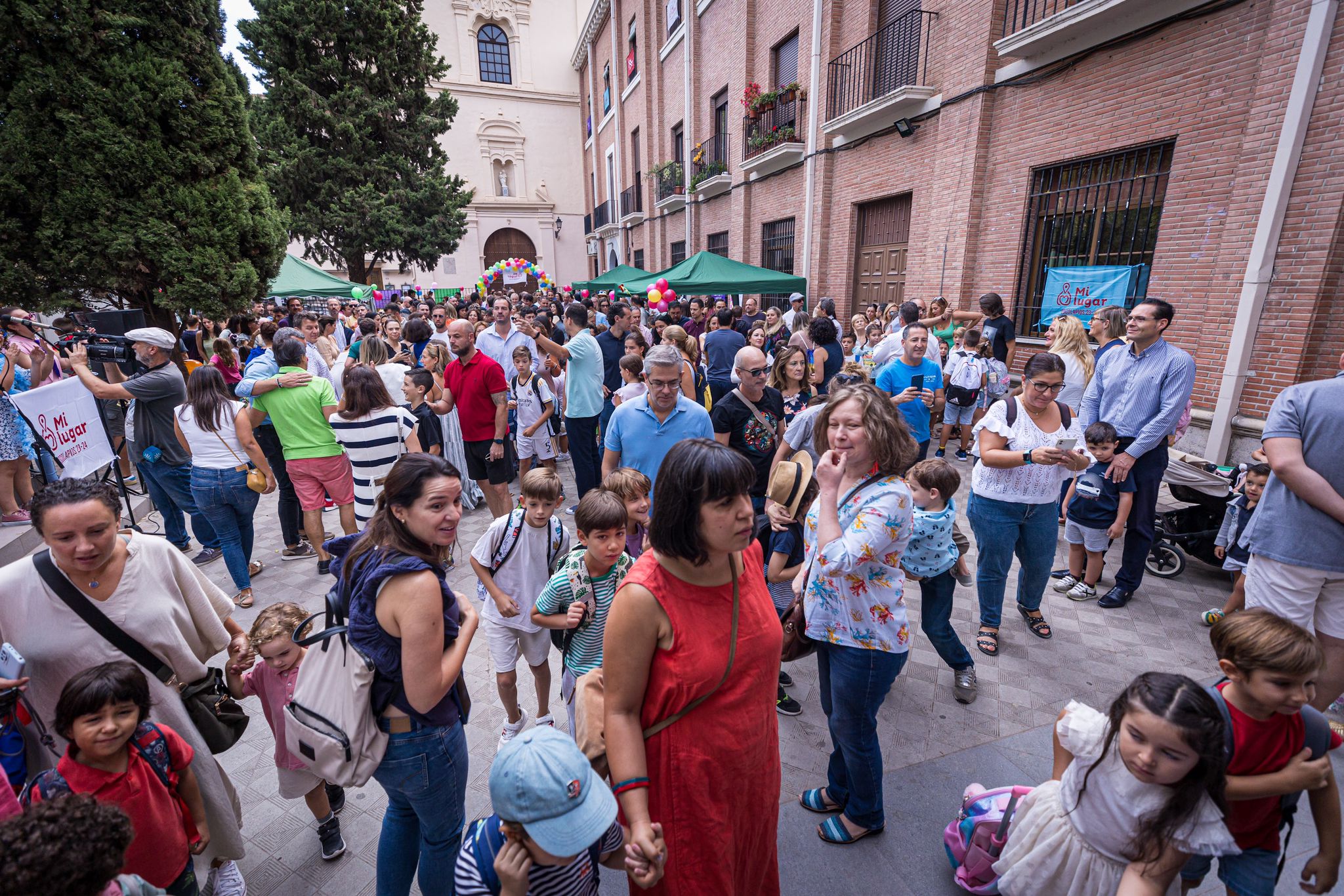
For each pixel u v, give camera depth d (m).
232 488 4.14
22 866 1.16
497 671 2.94
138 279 7.10
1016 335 8.36
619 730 1.50
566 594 2.59
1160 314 3.86
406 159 19.36
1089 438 4.05
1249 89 5.65
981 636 3.72
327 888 2.30
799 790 2.72
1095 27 6.86
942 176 9.22
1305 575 2.59
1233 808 1.73
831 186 12.38
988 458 3.45
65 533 1.81
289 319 10.38
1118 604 4.18
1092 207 7.31
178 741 1.94
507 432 5.29
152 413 4.69
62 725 1.64
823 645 2.34
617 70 24.97
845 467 2.16
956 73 8.91
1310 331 5.46
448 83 31.42
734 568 1.53
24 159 6.17
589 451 5.80
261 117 17.23
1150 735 1.52
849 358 9.25
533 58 32.84
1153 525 4.11
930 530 3.00
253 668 2.32
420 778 1.87
